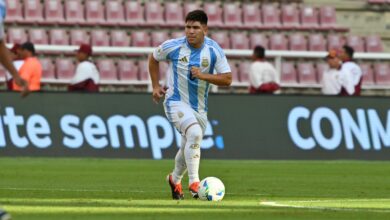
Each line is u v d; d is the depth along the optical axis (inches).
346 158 2343.8
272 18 3122.5
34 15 2947.8
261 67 2349.9
